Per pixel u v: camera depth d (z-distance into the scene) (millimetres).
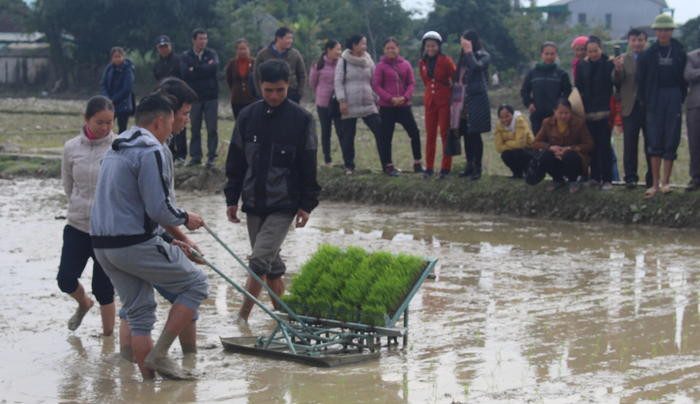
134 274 6043
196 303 6234
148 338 6211
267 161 7449
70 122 35531
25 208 14719
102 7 61062
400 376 6156
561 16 69062
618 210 12938
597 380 5930
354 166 16000
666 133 12617
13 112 41188
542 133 13391
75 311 8117
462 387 5867
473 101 14039
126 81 16875
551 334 7195
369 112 15359
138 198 5941
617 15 79375
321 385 5969
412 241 11656
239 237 11914
